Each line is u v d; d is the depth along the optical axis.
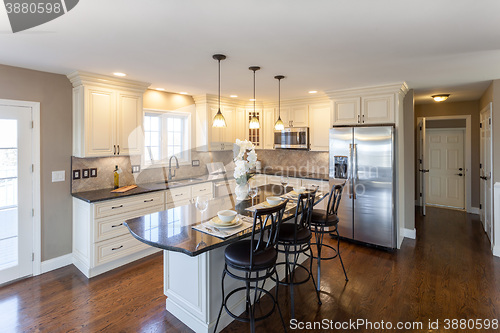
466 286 2.75
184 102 4.56
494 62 2.77
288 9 1.67
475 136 5.44
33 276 3.02
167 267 2.39
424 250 3.71
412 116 4.14
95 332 2.12
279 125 3.50
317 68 2.97
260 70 3.05
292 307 2.23
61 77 3.19
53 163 3.15
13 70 2.85
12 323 2.21
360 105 3.98
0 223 2.82
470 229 4.58
